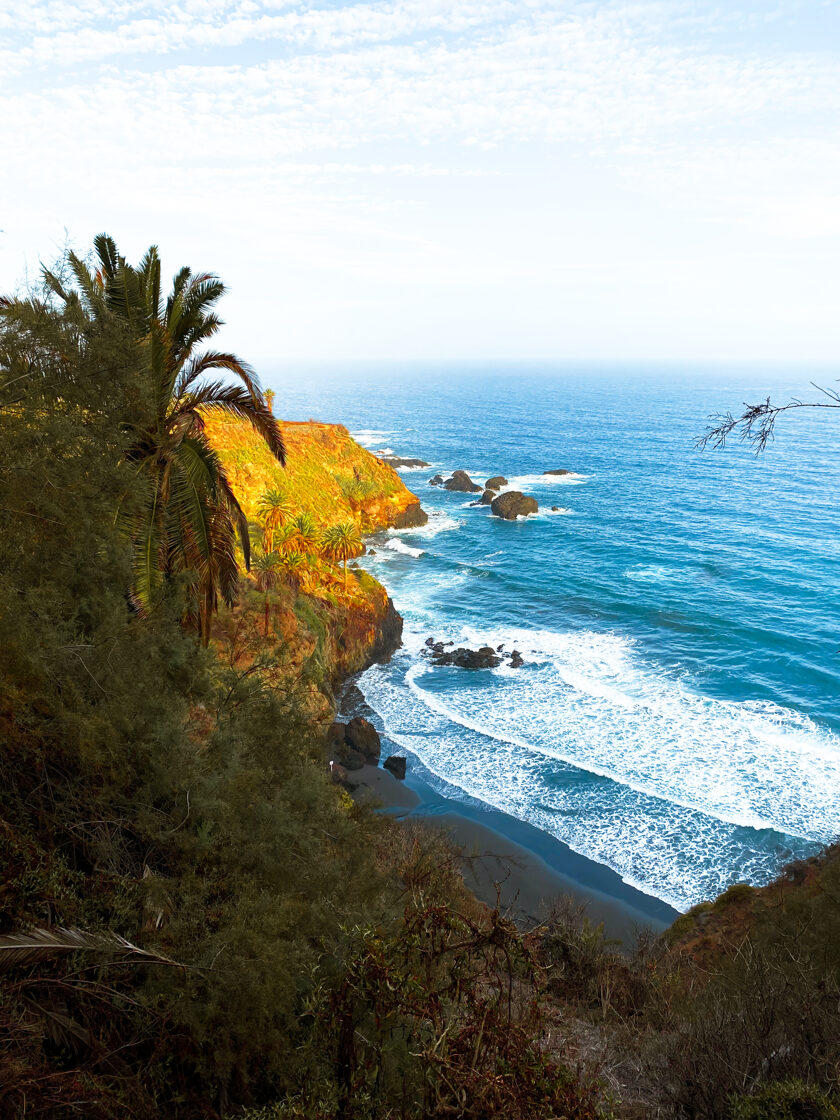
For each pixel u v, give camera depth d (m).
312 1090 4.38
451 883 10.42
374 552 82.50
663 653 53.81
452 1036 3.93
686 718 42.72
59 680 6.76
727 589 69.50
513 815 33.12
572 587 70.38
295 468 79.94
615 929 25.78
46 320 8.93
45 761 6.34
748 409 4.01
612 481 134.00
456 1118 3.60
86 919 5.29
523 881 28.36
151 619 10.52
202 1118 4.90
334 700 42.69
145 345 14.40
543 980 4.20
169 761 7.29
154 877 6.04
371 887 8.19
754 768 36.91
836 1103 5.20
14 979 4.63
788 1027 6.63
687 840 31.19
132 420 10.30
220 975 5.30
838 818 32.53
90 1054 4.61
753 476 138.38
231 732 9.30
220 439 70.62
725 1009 7.68
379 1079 4.41
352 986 4.51
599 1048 8.70
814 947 11.18
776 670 50.19
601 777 36.19
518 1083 3.64
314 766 10.08
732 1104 5.64
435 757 38.50
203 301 17.11
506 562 79.75
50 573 7.78
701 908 19.73
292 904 6.55
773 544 86.81
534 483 131.50
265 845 7.43
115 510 9.65
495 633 58.53
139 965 5.35
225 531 17.53
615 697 45.78
